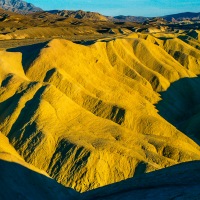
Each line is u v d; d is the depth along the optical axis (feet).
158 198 83.10
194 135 243.40
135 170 168.86
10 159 121.49
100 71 276.21
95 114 220.23
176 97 308.40
